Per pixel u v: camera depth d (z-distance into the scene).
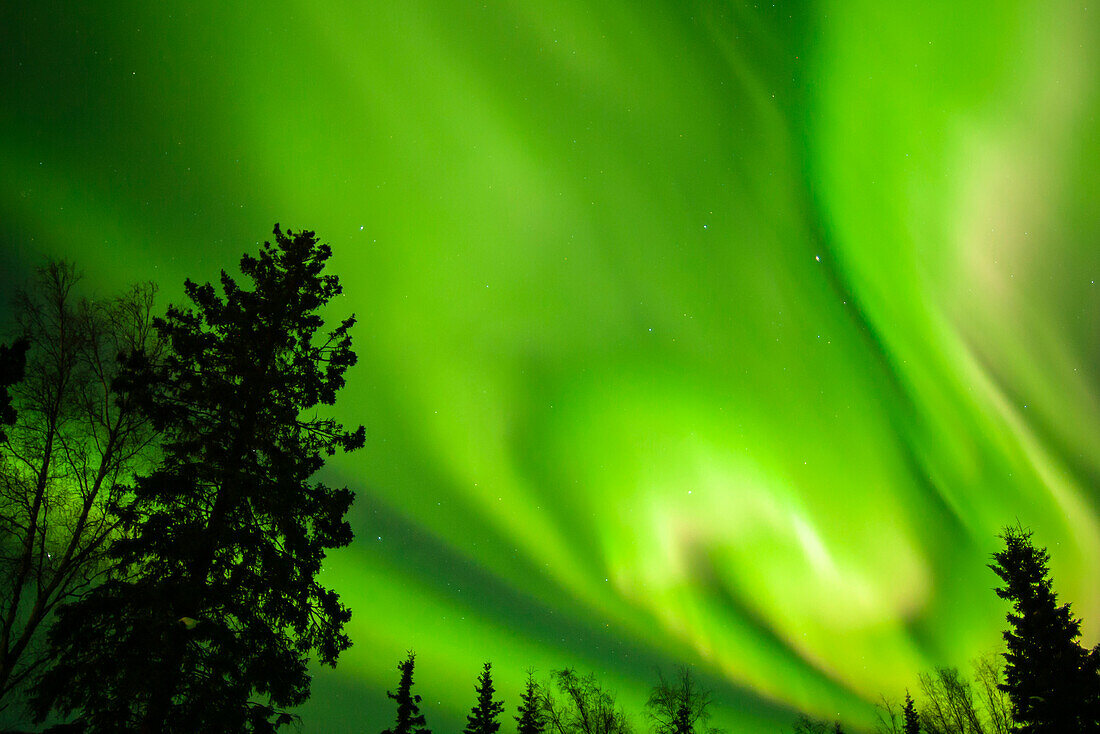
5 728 10.86
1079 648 20.84
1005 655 22.12
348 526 14.30
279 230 15.80
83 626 11.38
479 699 30.62
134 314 14.27
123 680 11.01
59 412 13.09
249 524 13.19
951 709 27.88
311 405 14.80
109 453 13.06
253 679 12.23
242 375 14.03
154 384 13.39
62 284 13.59
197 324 14.34
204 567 12.46
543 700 28.38
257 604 12.94
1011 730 22.20
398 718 27.78
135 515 12.38
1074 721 20.19
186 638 11.59
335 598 13.83
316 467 14.39
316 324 15.23
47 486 12.62
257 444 13.60
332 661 13.46
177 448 13.11
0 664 10.92
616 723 27.67
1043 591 22.05
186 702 11.68
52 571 12.18
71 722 11.06
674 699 28.02
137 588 11.77
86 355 13.62
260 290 15.22
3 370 12.29
